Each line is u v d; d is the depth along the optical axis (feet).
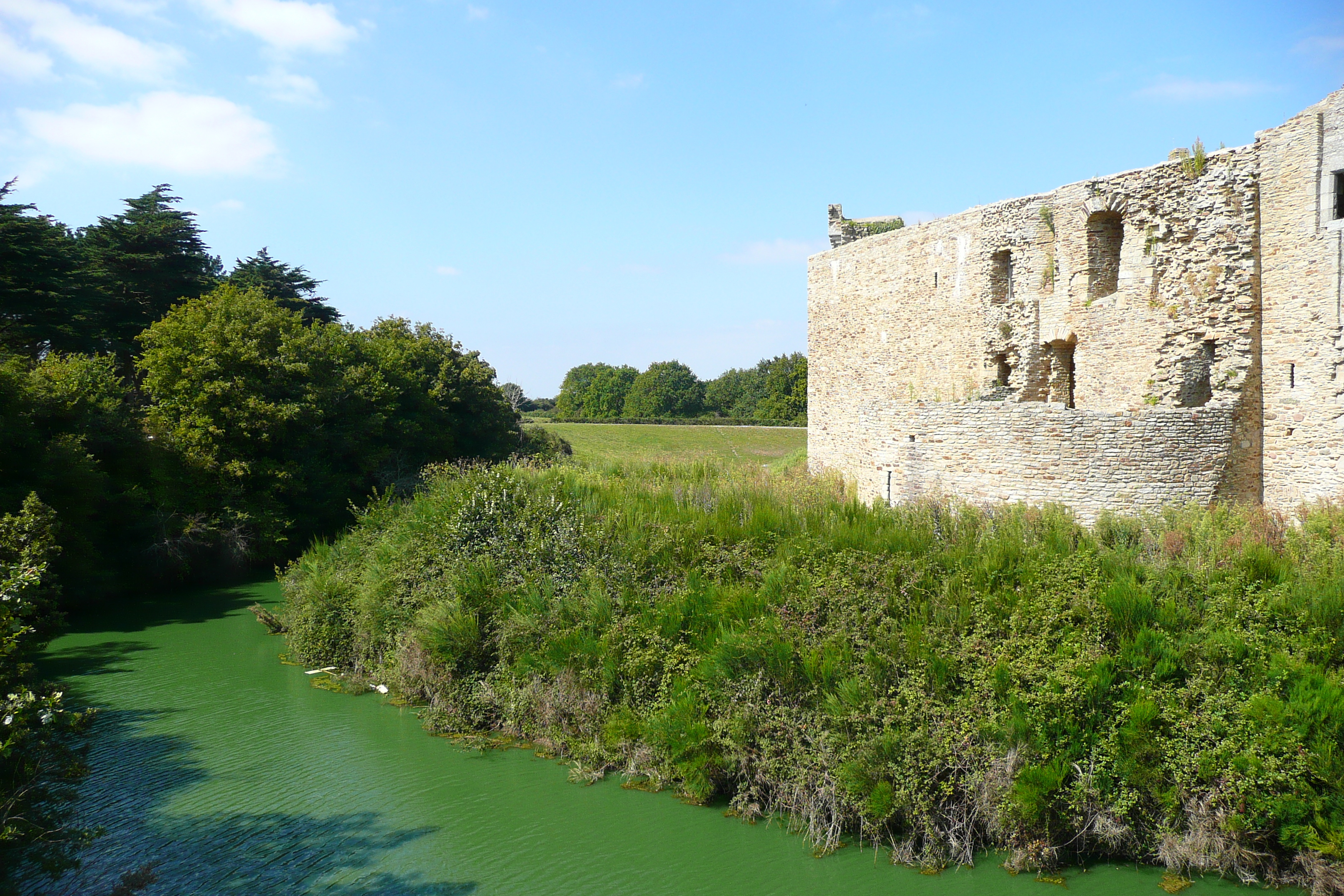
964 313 77.56
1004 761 33.88
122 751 46.44
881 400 69.00
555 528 57.88
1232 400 55.21
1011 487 55.06
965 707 35.40
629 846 35.96
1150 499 51.57
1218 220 56.75
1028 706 34.32
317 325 124.67
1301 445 52.95
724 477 79.97
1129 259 62.23
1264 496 55.31
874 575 43.45
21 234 104.42
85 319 114.83
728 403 373.40
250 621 76.28
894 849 34.35
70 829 35.04
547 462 106.63
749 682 40.04
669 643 44.88
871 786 35.04
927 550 45.27
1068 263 67.51
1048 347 70.44
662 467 87.45
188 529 87.56
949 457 58.85
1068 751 33.53
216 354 97.09
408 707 52.95
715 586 47.42
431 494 70.54
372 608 58.95
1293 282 53.26
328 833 37.35
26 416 74.95
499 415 143.64
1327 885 29.50
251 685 57.72
